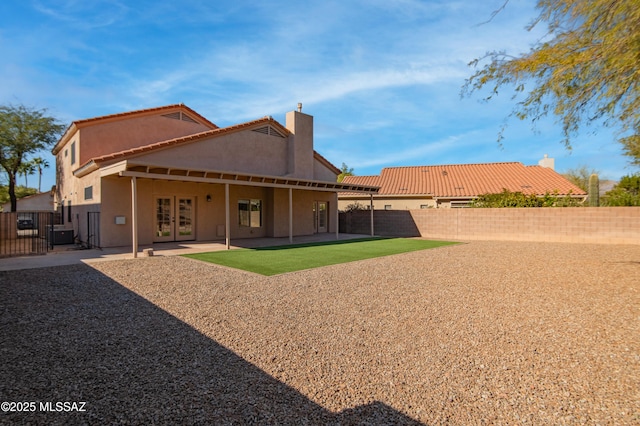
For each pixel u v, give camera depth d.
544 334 4.57
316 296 6.52
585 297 6.46
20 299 6.24
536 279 8.09
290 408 2.89
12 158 24.11
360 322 5.07
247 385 3.27
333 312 5.54
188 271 8.89
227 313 5.48
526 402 2.96
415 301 6.19
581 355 3.91
